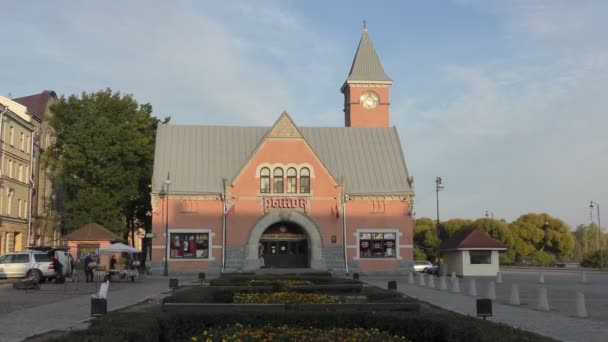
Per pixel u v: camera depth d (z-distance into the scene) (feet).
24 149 214.07
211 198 183.62
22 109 214.28
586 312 77.87
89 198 200.34
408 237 188.24
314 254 181.88
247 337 45.42
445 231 369.09
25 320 67.26
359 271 184.44
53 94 256.93
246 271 176.24
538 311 82.89
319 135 209.05
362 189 193.06
